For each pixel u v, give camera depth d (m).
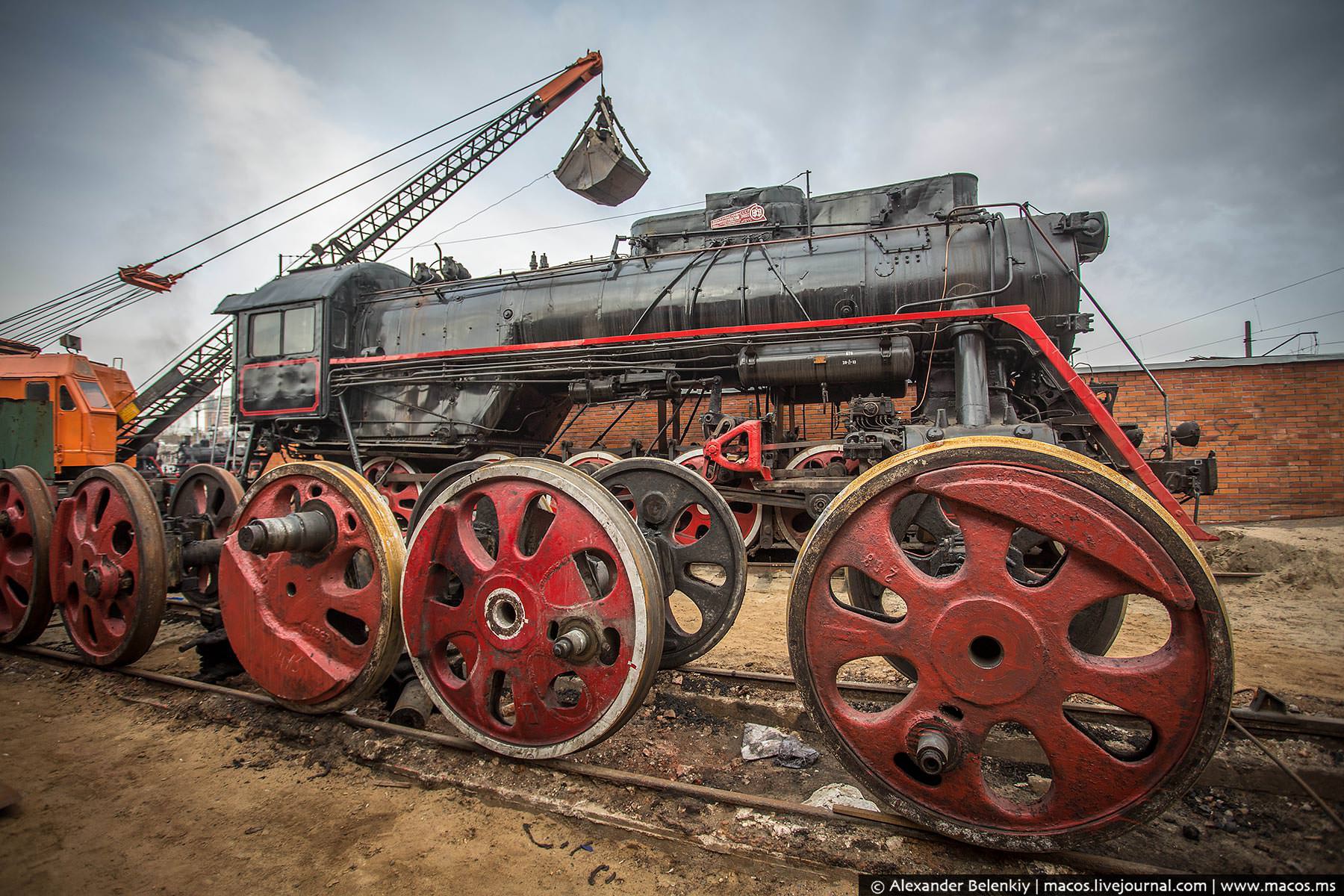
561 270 8.92
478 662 2.85
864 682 3.84
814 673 2.27
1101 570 1.90
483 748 2.89
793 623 2.29
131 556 3.95
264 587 3.38
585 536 2.62
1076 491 1.91
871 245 7.25
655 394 7.94
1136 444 6.45
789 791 2.80
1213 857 2.26
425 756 2.92
